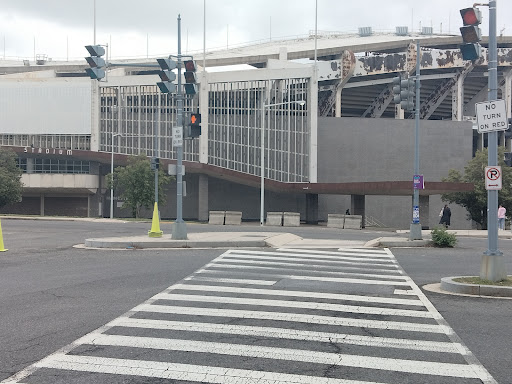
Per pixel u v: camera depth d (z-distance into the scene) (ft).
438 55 211.00
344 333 25.05
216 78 175.42
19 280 39.45
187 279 39.93
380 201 193.77
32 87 189.06
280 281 39.78
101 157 184.75
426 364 20.51
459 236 100.17
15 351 21.76
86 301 31.89
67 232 85.92
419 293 35.81
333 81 220.23
